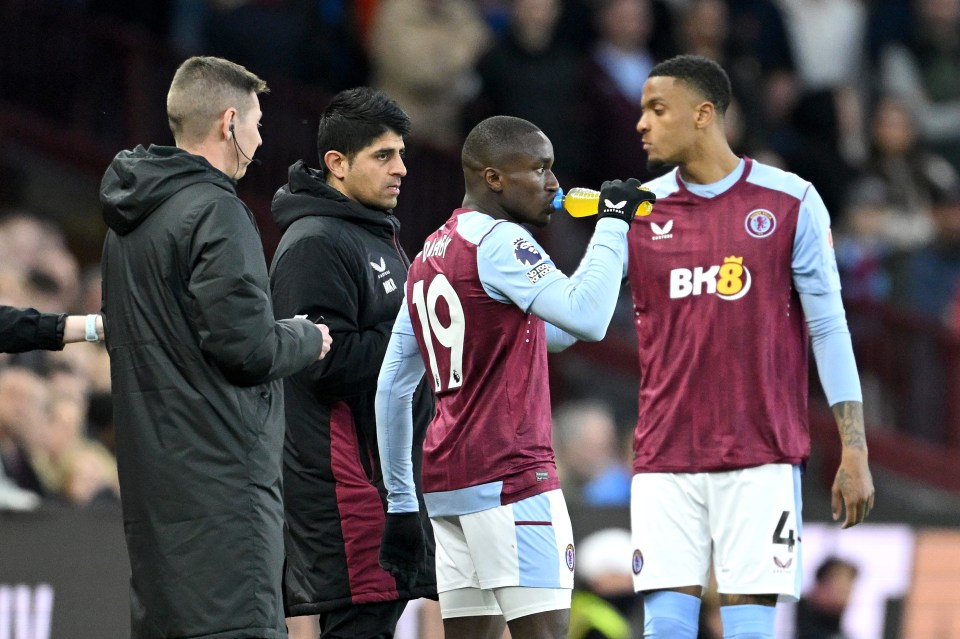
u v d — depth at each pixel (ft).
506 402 51.11
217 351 49.47
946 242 137.39
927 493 130.00
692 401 57.88
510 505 50.96
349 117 58.29
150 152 51.57
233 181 52.65
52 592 72.13
